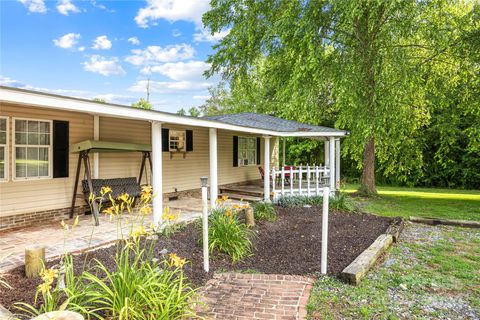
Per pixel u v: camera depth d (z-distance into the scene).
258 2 12.91
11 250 4.53
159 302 2.75
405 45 11.03
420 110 12.43
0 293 3.13
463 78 11.22
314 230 6.61
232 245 4.98
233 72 15.14
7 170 5.79
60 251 4.44
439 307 3.41
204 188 4.25
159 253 4.50
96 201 6.43
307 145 19.91
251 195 10.30
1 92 3.51
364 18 10.86
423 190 16.55
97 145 6.39
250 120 11.16
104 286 2.74
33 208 6.17
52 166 6.44
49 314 2.11
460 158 16.67
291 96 12.26
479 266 4.71
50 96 4.00
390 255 5.22
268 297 3.55
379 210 9.65
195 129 10.21
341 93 10.49
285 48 12.13
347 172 20.64
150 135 8.65
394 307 3.39
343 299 3.54
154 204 5.97
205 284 3.88
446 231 6.98
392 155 13.88
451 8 11.06
